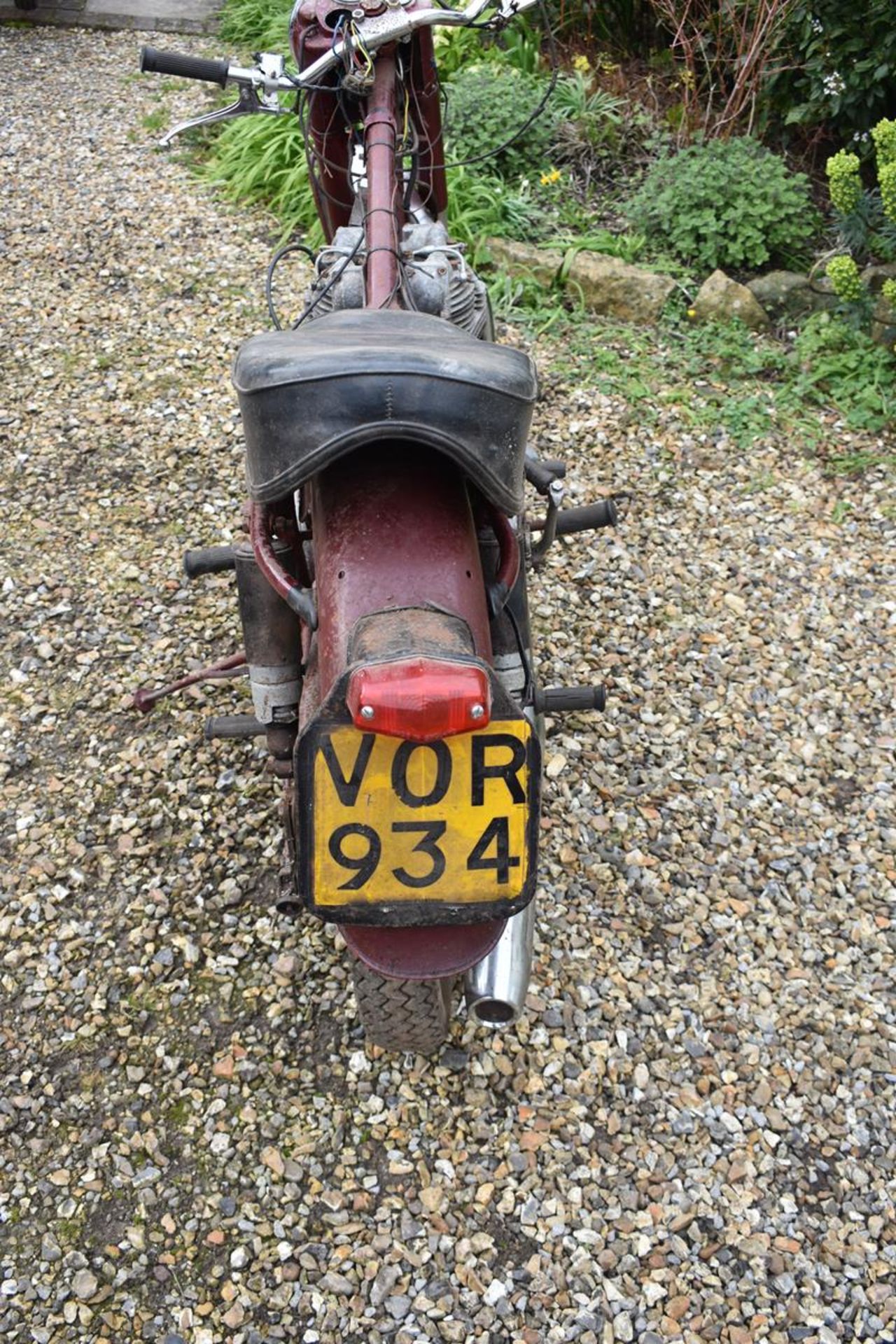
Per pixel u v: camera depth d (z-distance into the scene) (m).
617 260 5.13
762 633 3.62
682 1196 2.30
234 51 8.02
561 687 3.09
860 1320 2.13
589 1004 2.62
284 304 5.12
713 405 4.58
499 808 1.67
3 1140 2.38
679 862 2.95
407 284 2.46
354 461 1.76
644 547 3.92
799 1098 2.48
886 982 2.71
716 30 6.07
